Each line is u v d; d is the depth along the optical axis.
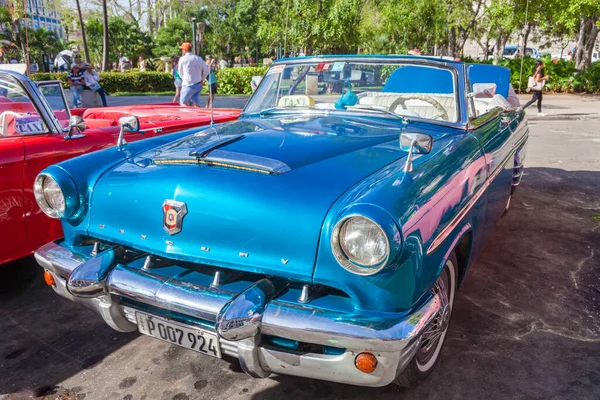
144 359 2.87
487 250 4.41
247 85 21.20
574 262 4.17
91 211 2.55
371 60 3.42
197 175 2.29
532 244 4.56
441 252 2.24
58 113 4.33
